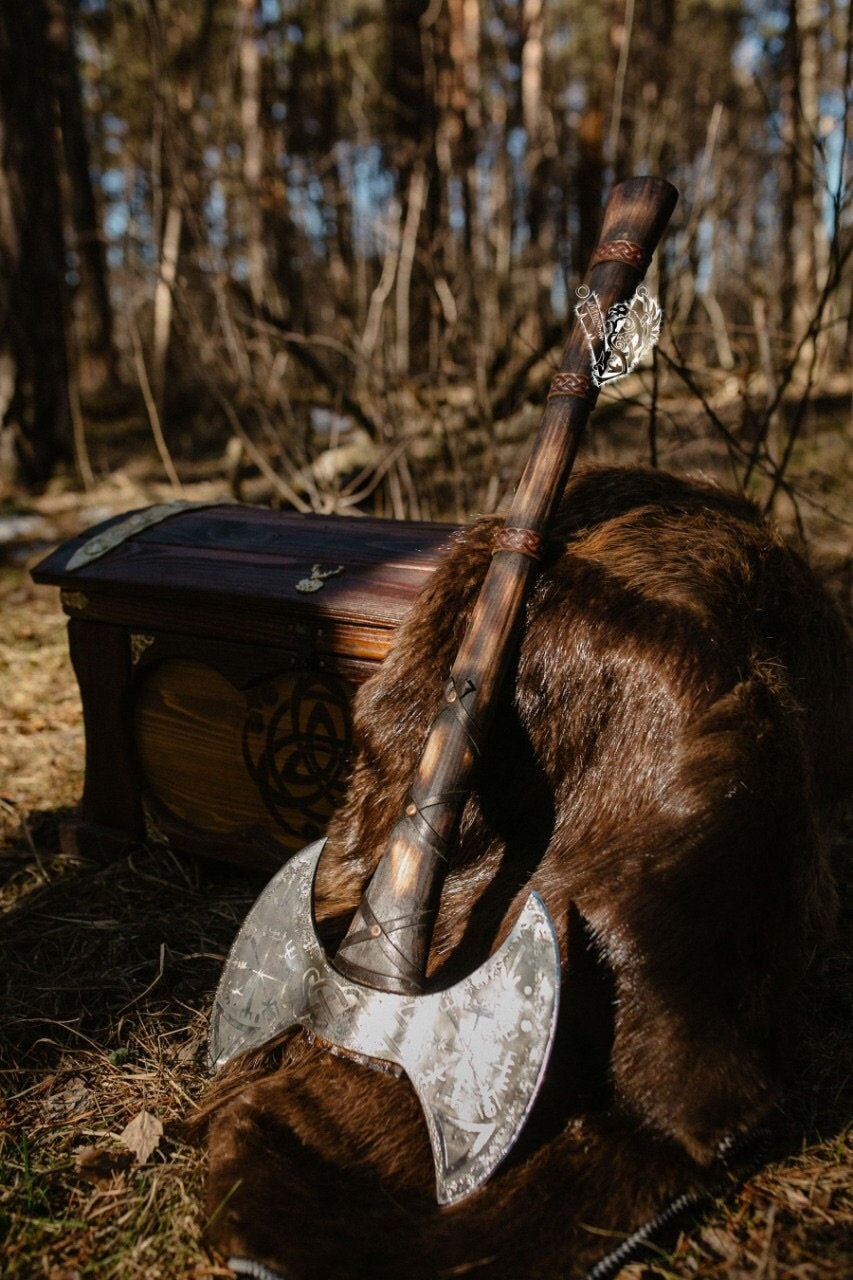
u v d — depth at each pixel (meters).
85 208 10.54
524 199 8.36
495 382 4.93
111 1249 1.51
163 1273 1.46
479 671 1.70
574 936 1.57
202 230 4.49
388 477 4.63
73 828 2.63
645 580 1.78
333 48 12.60
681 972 1.52
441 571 1.91
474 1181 1.44
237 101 9.46
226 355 5.40
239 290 4.64
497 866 1.81
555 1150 1.49
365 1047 1.57
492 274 5.35
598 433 5.03
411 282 5.51
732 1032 1.53
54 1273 1.47
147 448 7.69
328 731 2.18
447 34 7.40
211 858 2.44
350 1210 1.45
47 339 6.55
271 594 2.14
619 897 1.56
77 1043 1.98
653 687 1.69
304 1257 1.37
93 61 13.38
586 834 1.72
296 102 10.90
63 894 2.48
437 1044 1.51
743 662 1.72
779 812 1.61
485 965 1.50
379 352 4.71
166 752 2.46
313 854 1.75
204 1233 1.46
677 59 9.30
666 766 1.66
